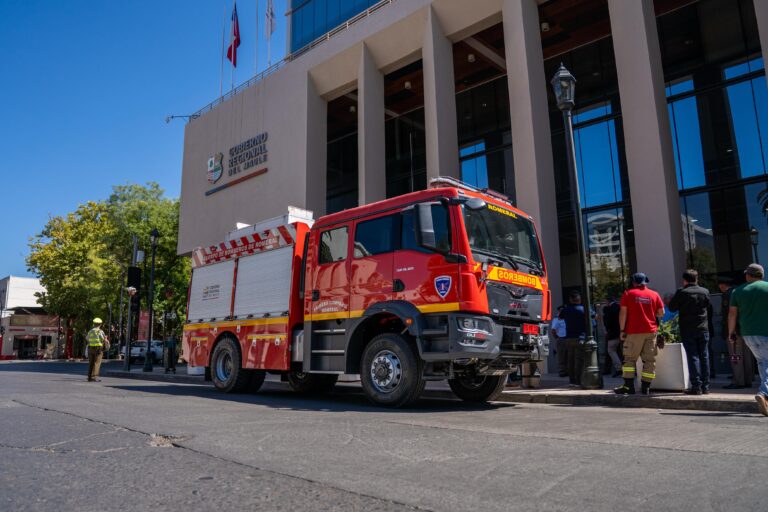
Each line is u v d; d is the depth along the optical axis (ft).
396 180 85.30
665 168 45.44
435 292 24.47
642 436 16.40
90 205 156.66
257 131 83.56
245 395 34.35
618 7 49.24
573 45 67.05
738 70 55.06
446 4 59.77
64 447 14.94
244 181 85.30
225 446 14.93
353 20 73.82
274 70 82.84
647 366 26.53
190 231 95.40
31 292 221.66
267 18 88.12
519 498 9.77
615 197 60.90
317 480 11.19
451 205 24.63
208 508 9.43
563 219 64.08
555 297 49.21
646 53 47.09
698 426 18.65
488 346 23.99
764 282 21.85
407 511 9.14
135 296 84.74
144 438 16.28
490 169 73.31
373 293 26.91
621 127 62.03
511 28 54.85
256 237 35.32
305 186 73.15
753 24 54.65
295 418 21.04
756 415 21.90
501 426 18.81
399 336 25.82
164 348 74.90
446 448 14.51
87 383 47.70
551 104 68.03
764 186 52.06
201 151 95.50
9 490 10.73
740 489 10.17
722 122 55.31
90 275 139.54
